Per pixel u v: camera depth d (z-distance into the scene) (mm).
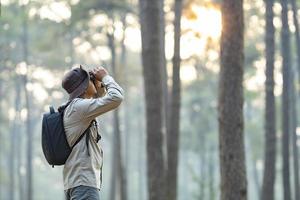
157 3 18672
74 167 6105
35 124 67500
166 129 24250
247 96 42344
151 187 18703
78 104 6113
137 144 81625
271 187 23469
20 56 50500
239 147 12586
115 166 41250
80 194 6062
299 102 48844
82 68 6402
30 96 63688
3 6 41500
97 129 6258
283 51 25969
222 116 12664
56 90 55812
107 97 6125
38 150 81375
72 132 6113
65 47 50375
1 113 61844
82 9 36000
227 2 12633
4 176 63719
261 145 55812
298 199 29031
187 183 75875
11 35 45469
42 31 50656
